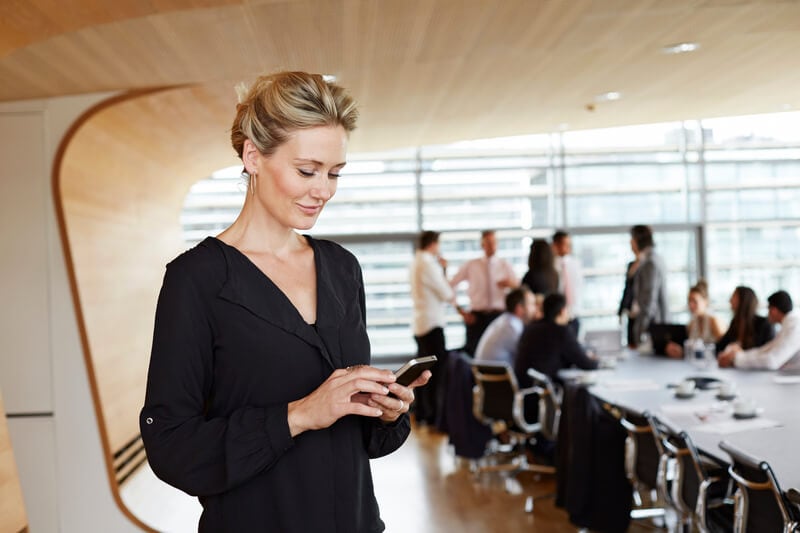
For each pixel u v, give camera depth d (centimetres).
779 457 346
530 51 467
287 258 151
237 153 146
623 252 1037
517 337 722
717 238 1034
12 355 471
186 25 336
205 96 487
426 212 1016
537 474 658
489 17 385
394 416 145
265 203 143
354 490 147
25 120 467
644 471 451
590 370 636
